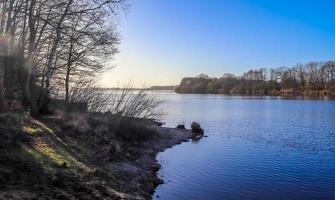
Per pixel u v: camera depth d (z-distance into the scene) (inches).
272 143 1161.4
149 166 758.5
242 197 601.3
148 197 562.3
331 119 1952.5
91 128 812.6
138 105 1061.8
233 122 1851.6
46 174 456.8
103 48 1042.7
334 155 954.7
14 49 788.6
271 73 6678.2
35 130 626.5
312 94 5723.4
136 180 612.7
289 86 6250.0
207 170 773.9
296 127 1617.9
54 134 662.5
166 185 653.9
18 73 794.8
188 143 1154.7
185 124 1731.1
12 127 589.9
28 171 447.5
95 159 621.9
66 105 983.0
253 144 1139.3
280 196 611.2
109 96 1077.8
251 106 3157.0
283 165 832.9
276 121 1888.5
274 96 5733.3
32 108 768.9
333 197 607.2
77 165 538.0
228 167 805.2
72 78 1067.9
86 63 1042.7
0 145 496.1
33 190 400.2
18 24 832.3
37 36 845.2
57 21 821.9
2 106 711.7
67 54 984.9
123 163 695.7
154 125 1347.2
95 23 914.7
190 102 3949.3
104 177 539.2
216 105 3366.1
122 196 479.8
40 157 512.7
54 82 1033.5
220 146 1096.2
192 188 641.0
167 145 1085.8
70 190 436.5
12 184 399.5
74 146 640.4
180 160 872.9
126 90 1106.7
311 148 1067.3
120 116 984.9
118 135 938.1
